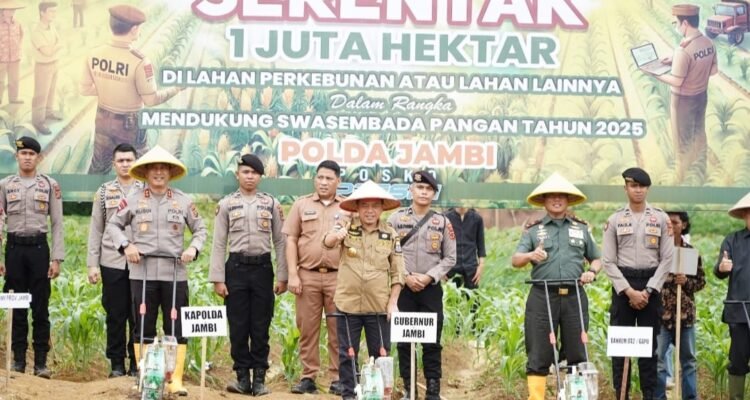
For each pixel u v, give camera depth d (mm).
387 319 9000
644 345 8578
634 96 11789
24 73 11641
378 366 8367
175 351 8609
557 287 9117
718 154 11758
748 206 9422
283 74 11719
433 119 11734
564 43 11812
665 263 9281
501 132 11742
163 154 9312
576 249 9195
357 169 11695
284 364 10398
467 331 11312
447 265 9352
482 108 11758
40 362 9945
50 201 10016
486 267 14250
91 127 11664
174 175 9625
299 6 11742
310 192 11688
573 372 8383
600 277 13078
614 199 11750
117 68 11695
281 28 11742
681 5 11820
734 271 9516
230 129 11695
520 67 11781
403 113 11727
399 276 9039
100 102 11680
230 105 11703
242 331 9641
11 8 11656
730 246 9594
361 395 8250
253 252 9633
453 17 11773
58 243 10055
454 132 11727
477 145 11742
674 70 11789
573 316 9117
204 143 11680
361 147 11695
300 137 11688
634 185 9352
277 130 11688
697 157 11758
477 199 11734
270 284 9695
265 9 11734
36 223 9914
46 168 11609
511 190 11734
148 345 8562
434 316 8523
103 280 9812
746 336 9406
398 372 10438
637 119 11781
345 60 11727
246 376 9672
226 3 11734
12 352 10266
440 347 9406
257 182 9734
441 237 9406
